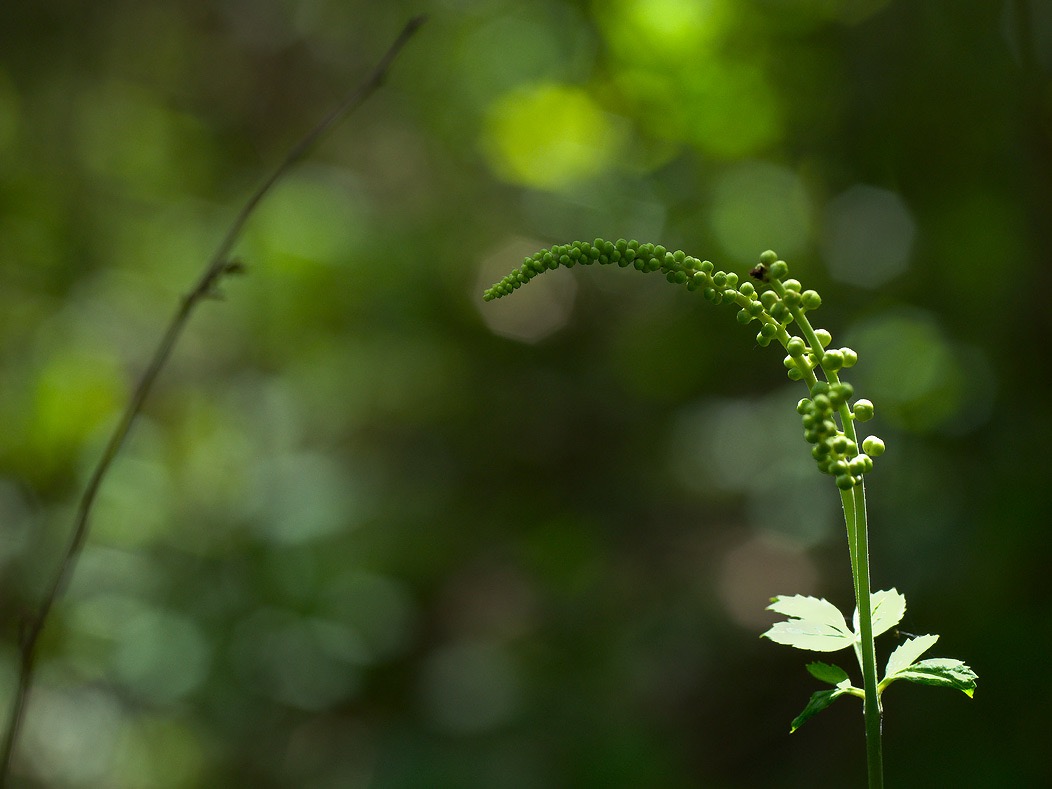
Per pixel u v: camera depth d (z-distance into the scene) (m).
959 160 4.54
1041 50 4.26
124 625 5.05
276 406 6.54
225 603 5.32
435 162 7.35
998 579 4.02
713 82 4.47
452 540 6.35
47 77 6.60
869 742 1.40
